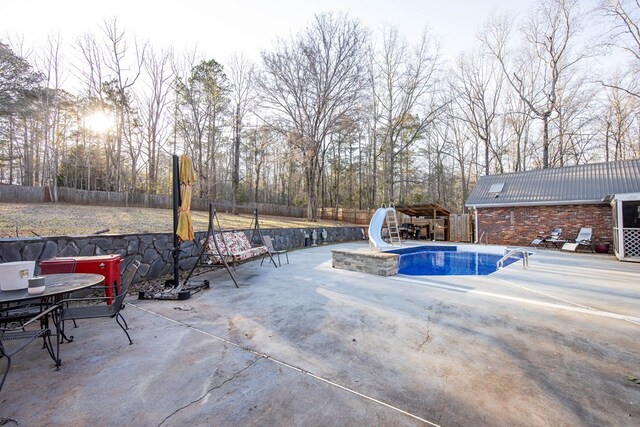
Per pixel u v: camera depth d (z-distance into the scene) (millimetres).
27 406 1932
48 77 17281
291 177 25688
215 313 3840
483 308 4031
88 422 1789
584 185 12062
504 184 14586
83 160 20875
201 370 2398
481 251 11539
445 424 1789
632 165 11867
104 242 5012
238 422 1798
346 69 18734
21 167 21547
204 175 21500
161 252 6102
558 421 1820
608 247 10672
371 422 1801
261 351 2746
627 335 3125
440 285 5406
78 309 2844
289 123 19094
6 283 2379
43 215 8383
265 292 4922
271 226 13164
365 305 4180
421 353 2715
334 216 23391
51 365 2467
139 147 21203
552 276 6230
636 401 2020
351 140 28688
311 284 5516
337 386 2186
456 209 31047
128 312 3885
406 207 15820
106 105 19188
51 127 18297
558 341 2975
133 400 2006
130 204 15797
